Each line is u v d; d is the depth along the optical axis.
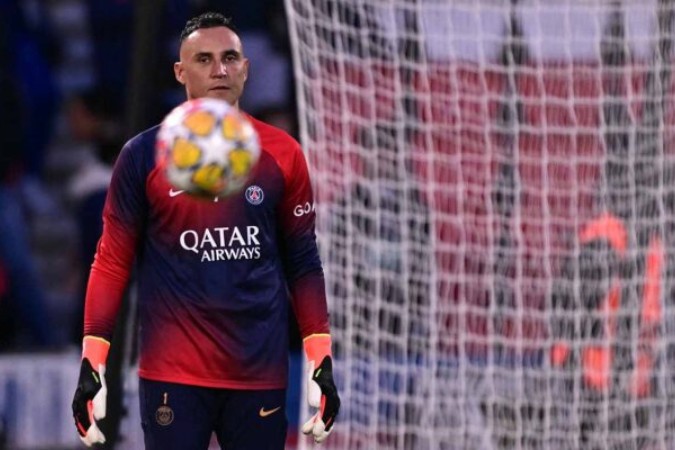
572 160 27.23
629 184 27.03
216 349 17.53
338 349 26.59
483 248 27.20
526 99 27.36
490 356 26.97
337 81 26.41
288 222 17.89
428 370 26.84
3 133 38.41
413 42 27.16
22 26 41.78
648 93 26.89
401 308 26.84
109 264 17.52
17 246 35.78
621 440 26.78
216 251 17.44
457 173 27.19
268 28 39.66
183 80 17.78
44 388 30.28
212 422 17.91
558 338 27.03
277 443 18.00
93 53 41.31
